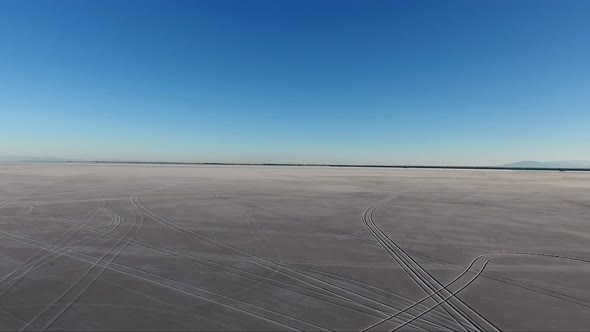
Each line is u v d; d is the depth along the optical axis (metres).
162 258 6.42
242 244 7.54
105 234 8.23
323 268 5.99
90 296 4.62
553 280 5.53
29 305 4.30
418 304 4.53
